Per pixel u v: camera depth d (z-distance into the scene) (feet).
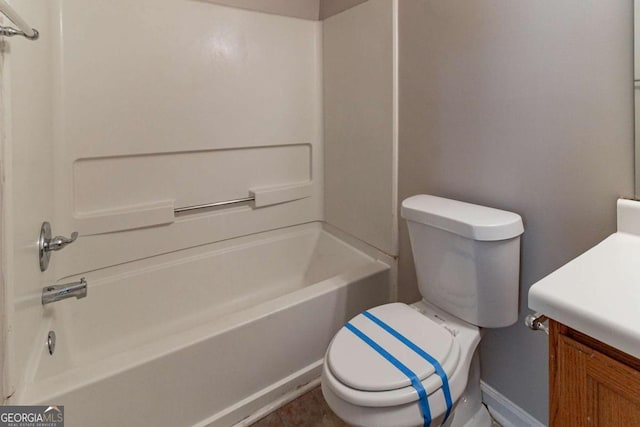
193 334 4.13
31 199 3.41
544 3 3.39
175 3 5.41
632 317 1.77
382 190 5.77
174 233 5.82
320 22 6.83
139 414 3.71
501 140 3.94
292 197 6.98
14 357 2.76
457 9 4.26
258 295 6.74
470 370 4.20
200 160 5.96
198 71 5.71
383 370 3.16
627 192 2.99
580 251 3.38
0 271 2.53
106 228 5.14
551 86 3.43
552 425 2.17
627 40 2.87
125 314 5.36
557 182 3.49
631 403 1.78
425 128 4.90
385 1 5.31
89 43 4.78
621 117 2.97
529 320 2.52
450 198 4.64
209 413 4.23
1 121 2.54
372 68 5.69
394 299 5.80
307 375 5.05
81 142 4.85
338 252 6.77
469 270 3.74
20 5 3.14
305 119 6.97
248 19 6.10
